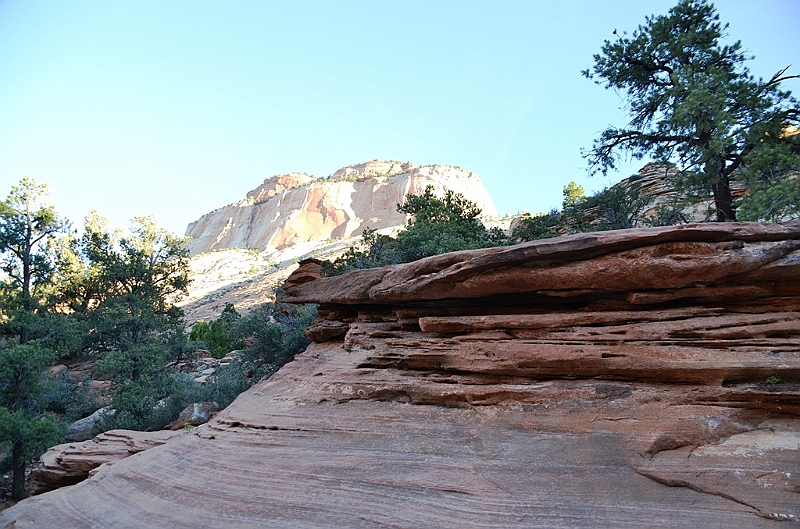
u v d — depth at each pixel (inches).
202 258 6318.9
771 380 286.0
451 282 374.6
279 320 1186.6
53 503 352.8
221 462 335.6
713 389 292.0
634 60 944.3
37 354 932.6
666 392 301.1
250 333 1054.4
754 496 232.5
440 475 277.4
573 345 333.1
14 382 926.4
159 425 927.7
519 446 291.0
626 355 315.3
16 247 1824.6
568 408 309.7
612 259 324.5
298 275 662.5
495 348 355.9
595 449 276.5
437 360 377.4
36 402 997.2
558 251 328.5
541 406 318.3
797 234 314.3
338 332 521.3
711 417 279.7
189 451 367.2
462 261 367.6
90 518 316.8
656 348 312.7
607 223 1083.9
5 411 761.0
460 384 355.3
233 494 297.3
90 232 2146.9
